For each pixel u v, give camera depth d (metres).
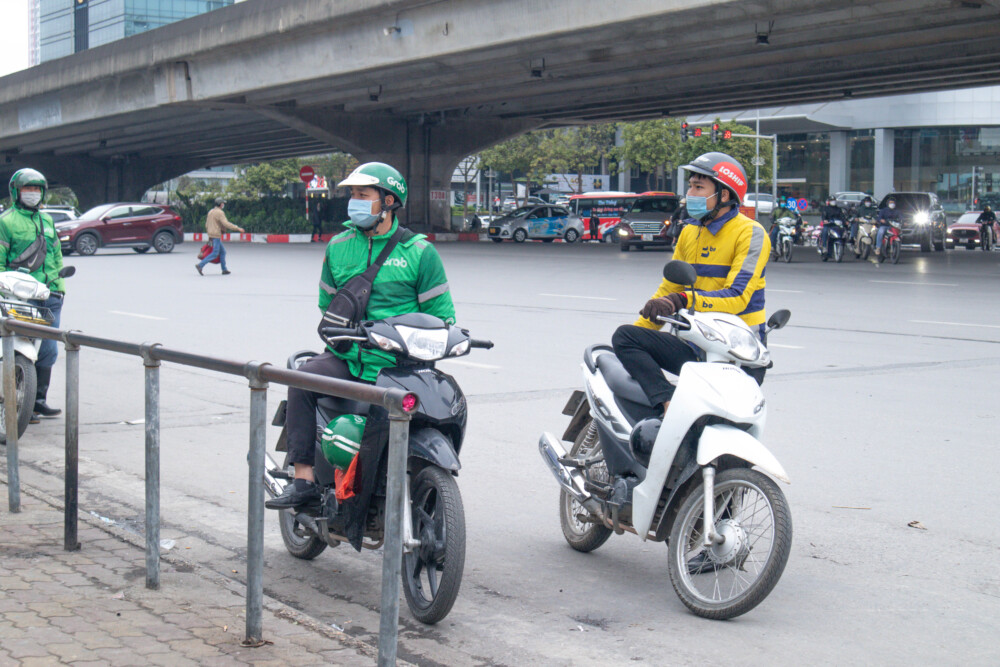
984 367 10.87
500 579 4.95
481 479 6.72
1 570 4.72
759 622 4.39
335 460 4.37
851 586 4.80
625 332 4.70
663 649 4.12
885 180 65.00
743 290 4.72
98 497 6.34
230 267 27.73
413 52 30.94
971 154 62.81
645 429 4.55
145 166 76.25
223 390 10.01
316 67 34.88
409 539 4.22
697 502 4.45
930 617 4.44
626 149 65.31
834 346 12.41
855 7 23.17
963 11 23.30
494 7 27.80
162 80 42.03
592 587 4.86
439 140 48.75
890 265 27.69
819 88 36.88
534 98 43.94
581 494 4.98
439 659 4.03
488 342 4.64
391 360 4.50
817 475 6.69
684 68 32.00
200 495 6.44
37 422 8.56
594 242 49.75
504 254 34.00
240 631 4.05
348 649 3.93
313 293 19.67
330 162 86.69
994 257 32.47
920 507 6.00
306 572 5.10
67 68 47.38
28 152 71.12
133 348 4.52
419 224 48.94
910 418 8.39
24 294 7.54
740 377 4.40
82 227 34.72
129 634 3.97
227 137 59.84
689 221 5.05
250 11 35.81
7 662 3.63
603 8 24.81
